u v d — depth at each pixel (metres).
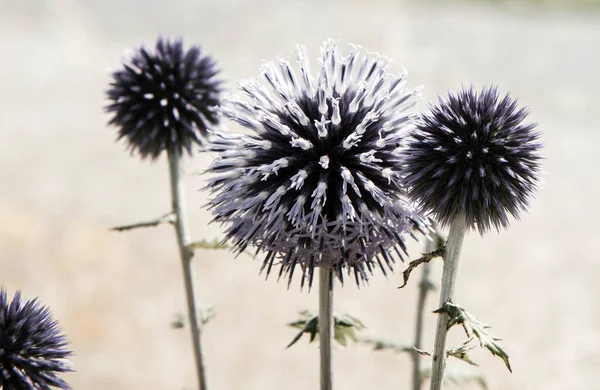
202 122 5.52
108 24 25.77
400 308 12.90
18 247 14.45
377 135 4.00
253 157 4.05
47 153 18.08
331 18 24.53
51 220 15.42
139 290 13.61
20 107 20.61
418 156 3.71
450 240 3.68
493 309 12.88
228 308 13.04
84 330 12.57
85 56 23.64
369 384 11.48
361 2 25.94
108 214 15.77
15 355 4.02
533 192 3.88
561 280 13.74
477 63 22.16
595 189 16.75
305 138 4.04
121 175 17.41
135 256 14.59
